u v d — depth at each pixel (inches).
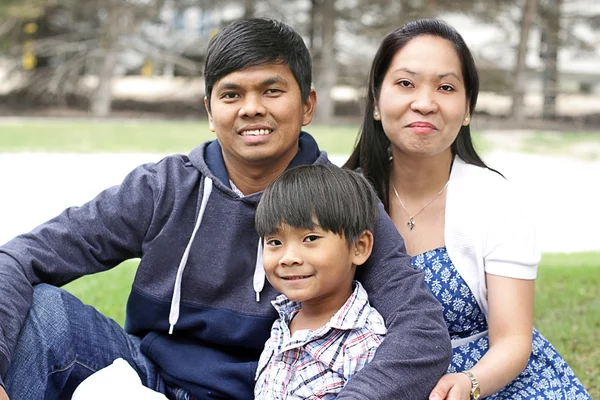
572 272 230.5
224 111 103.5
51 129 705.0
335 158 536.1
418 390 89.8
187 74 941.2
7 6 839.7
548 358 108.7
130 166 500.1
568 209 391.5
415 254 113.0
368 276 101.3
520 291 105.2
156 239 106.6
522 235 106.2
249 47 101.4
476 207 108.1
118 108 936.9
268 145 103.7
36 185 421.1
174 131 717.3
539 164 552.7
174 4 888.9
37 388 95.0
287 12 897.5
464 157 114.2
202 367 104.6
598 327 179.6
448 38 109.2
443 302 109.3
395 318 94.7
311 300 99.3
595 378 150.6
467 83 111.3
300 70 104.9
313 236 94.9
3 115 845.8
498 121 851.4
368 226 98.3
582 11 873.5
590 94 990.4
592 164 562.3
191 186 107.1
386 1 852.6
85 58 898.7
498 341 103.4
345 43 903.1
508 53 880.3
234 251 105.7
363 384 87.7
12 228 321.4
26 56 900.0
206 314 105.8
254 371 102.2
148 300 107.0
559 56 922.7
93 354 101.8
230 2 875.4
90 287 202.7
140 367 107.4
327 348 94.8
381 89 112.6
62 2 872.9
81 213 106.4
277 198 96.3
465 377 94.8
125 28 892.0
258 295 105.0
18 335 94.7
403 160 114.1
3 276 96.3
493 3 844.0
